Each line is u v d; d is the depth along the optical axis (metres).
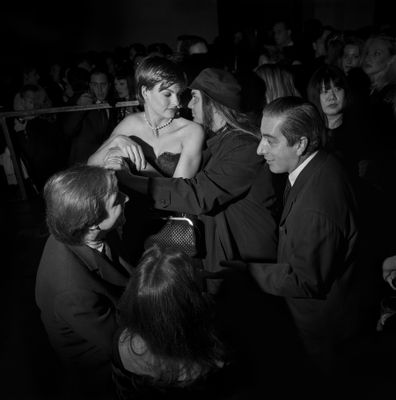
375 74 2.96
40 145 4.42
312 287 1.42
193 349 0.98
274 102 1.48
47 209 1.28
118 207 1.32
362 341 1.65
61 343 1.32
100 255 1.37
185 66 2.61
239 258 1.85
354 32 4.56
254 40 6.82
